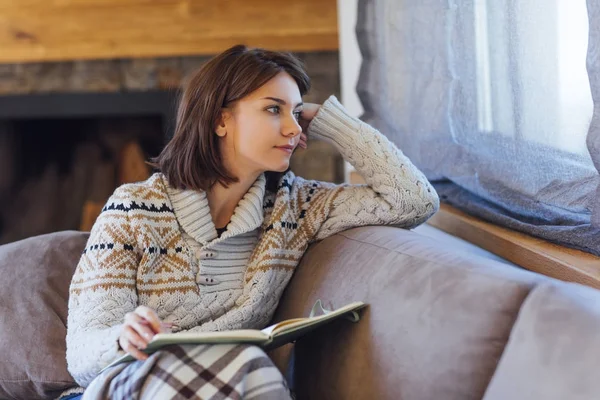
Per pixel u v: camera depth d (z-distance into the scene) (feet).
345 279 4.21
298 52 9.89
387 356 3.64
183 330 4.41
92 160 11.05
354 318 3.90
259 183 4.67
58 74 10.12
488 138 5.38
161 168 4.53
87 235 5.39
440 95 5.99
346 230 4.77
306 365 4.22
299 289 4.60
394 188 4.71
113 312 4.10
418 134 6.47
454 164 5.88
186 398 3.30
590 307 2.97
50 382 4.74
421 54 6.29
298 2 9.68
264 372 3.41
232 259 4.61
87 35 9.83
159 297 4.34
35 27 9.81
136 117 10.94
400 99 6.83
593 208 3.95
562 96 4.46
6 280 5.02
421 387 3.42
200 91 4.40
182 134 4.45
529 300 3.14
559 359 2.85
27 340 4.81
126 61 10.06
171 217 4.44
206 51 9.83
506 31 5.00
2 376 4.78
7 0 9.74
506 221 5.16
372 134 4.87
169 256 4.42
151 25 9.78
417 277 3.73
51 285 5.02
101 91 10.14
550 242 4.69
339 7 8.86
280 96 4.37
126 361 3.63
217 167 4.43
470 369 3.25
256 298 4.49
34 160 11.09
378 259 4.10
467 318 3.33
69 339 4.10
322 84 9.94
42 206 11.11
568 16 4.35
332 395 3.93
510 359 3.04
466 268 3.59
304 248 4.81
